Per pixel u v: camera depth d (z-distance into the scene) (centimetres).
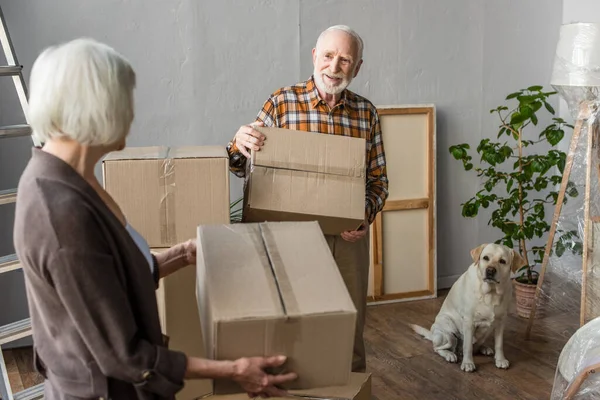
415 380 316
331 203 230
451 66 417
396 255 418
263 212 227
